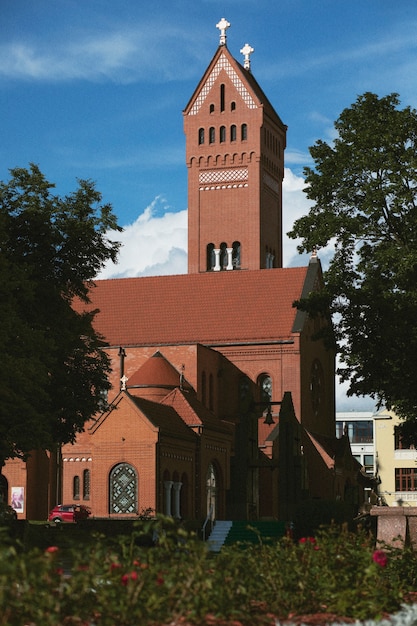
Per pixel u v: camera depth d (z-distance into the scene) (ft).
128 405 241.55
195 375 295.89
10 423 153.69
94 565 57.41
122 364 302.66
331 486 295.28
